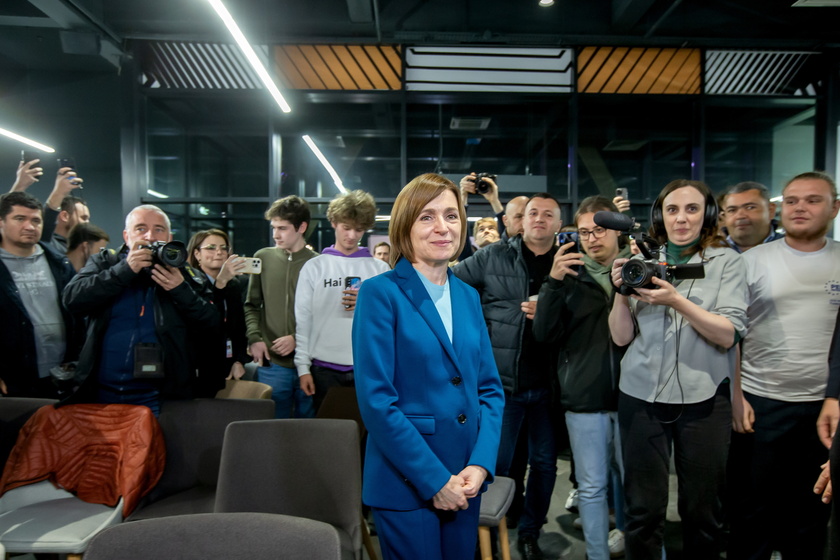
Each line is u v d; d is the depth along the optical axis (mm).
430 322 1102
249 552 855
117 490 1609
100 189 6953
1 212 2088
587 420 1741
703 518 1486
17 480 1612
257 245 5398
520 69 4984
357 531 1445
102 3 4559
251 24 4668
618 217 1430
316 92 4941
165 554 854
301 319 2285
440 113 5141
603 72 4957
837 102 4953
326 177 5434
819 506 1676
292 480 1492
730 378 1507
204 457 1799
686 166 5176
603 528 1709
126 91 4910
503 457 1957
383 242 4289
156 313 1813
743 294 1502
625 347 1697
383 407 1020
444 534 1130
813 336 1656
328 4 4645
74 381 1776
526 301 1960
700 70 4965
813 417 1651
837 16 4590
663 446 1520
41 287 2201
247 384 2227
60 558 1685
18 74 5988
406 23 4734
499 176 5051
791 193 1683
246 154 5305
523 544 1979
